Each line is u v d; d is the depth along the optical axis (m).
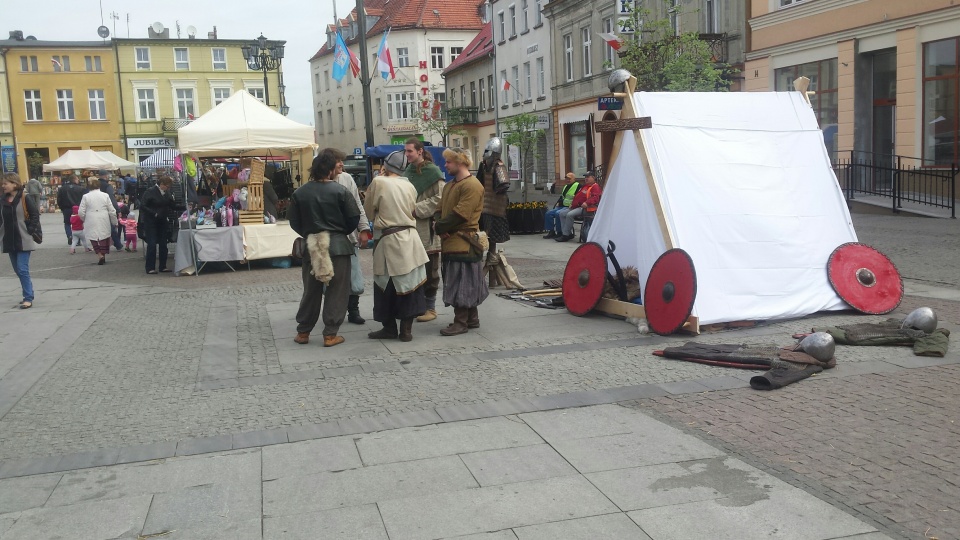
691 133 8.34
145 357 7.56
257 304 10.47
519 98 45.25
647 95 8.48
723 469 4.28
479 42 54.09
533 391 5.85
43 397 6.28
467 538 3.61
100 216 16.36
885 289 8.14
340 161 7.65
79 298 11.59
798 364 5.99
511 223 19.39
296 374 6.66
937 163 18.92
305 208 7.52
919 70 19.08
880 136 20.95
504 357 6.94
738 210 8.07
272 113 15.01
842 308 8.06
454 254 7.79
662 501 3.92
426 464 4.51
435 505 3.97
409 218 7.58
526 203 19.66
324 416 5.46
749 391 5.64
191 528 3.83
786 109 8.89
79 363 7.41
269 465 4.60
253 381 6.50
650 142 8.14
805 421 4.96
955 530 3.51
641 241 8.17
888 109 20.66
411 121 60.81
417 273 7.57
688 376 6.08
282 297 11.01
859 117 20.98
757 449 4.54
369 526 3.77
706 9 27.33
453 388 6.02
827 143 22.17
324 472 4.46
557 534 3.62
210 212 14.67
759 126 8.64
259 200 14.39
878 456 4.36
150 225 14.27
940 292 9.23
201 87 59.78
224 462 4.67
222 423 5.42
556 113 40.84
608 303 8.43
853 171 20.34
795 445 4.57
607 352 6.95
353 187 8.57
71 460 4.80
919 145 19.23
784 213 8.24
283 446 4.90
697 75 18.78
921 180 19.19
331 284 7.63
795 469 4.23
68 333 8.91
